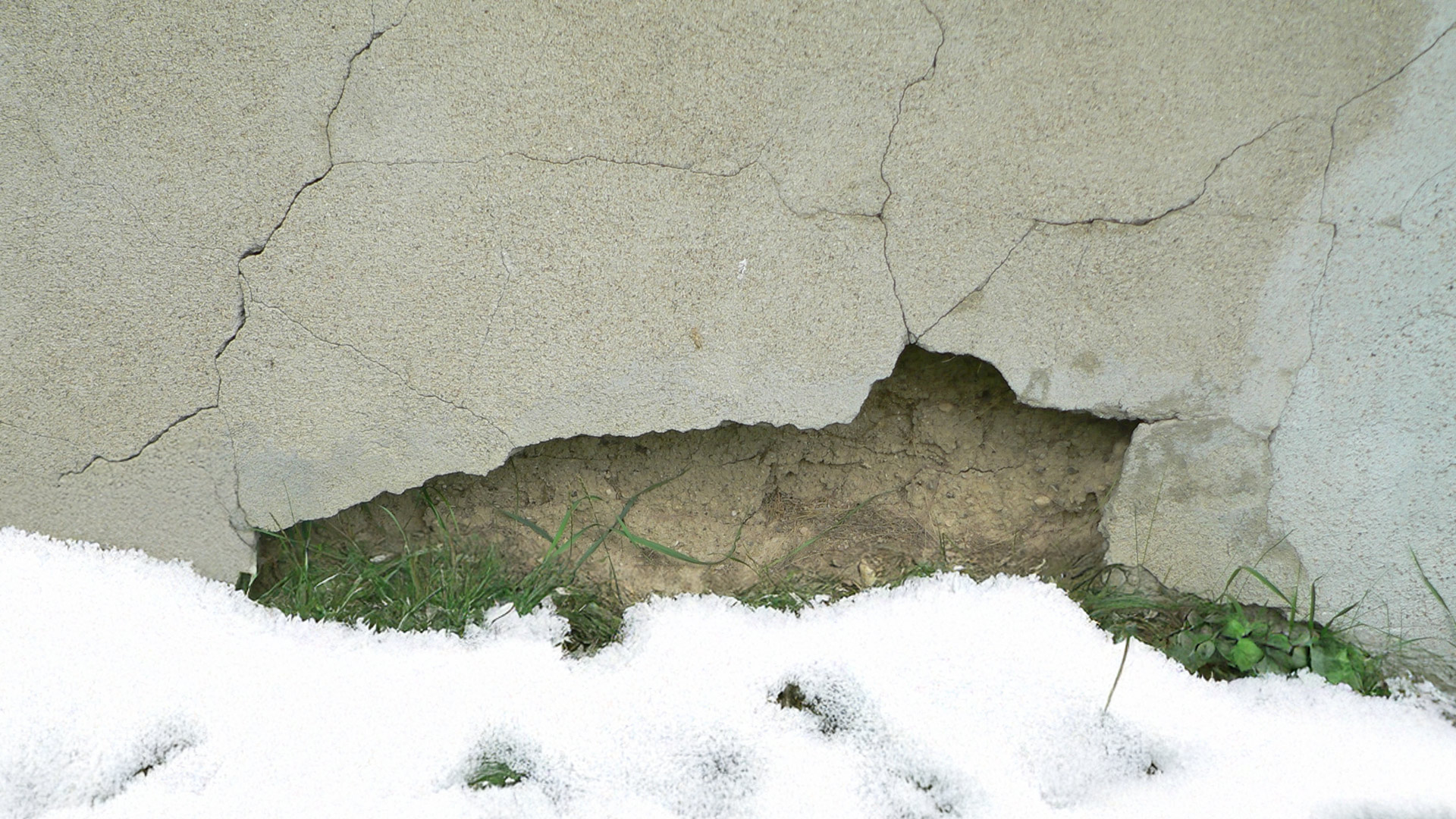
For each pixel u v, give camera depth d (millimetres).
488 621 1724
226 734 1603
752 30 1586
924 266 1663
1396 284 1635
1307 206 1627
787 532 1815
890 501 1815
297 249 1646
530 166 1625
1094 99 1605
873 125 1617
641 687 1656
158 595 1709
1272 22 1577
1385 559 1707
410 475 1730
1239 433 1699
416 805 1554
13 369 1671
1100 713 1648
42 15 1570
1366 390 1666
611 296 1670
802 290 1671
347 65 1593
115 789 1575
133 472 1709
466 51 1589
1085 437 1765
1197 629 1736
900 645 1701
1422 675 1708
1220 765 1613
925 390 1775
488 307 1669
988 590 1755
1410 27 1571
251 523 1736
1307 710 1665
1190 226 1641
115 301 1656
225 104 1603
